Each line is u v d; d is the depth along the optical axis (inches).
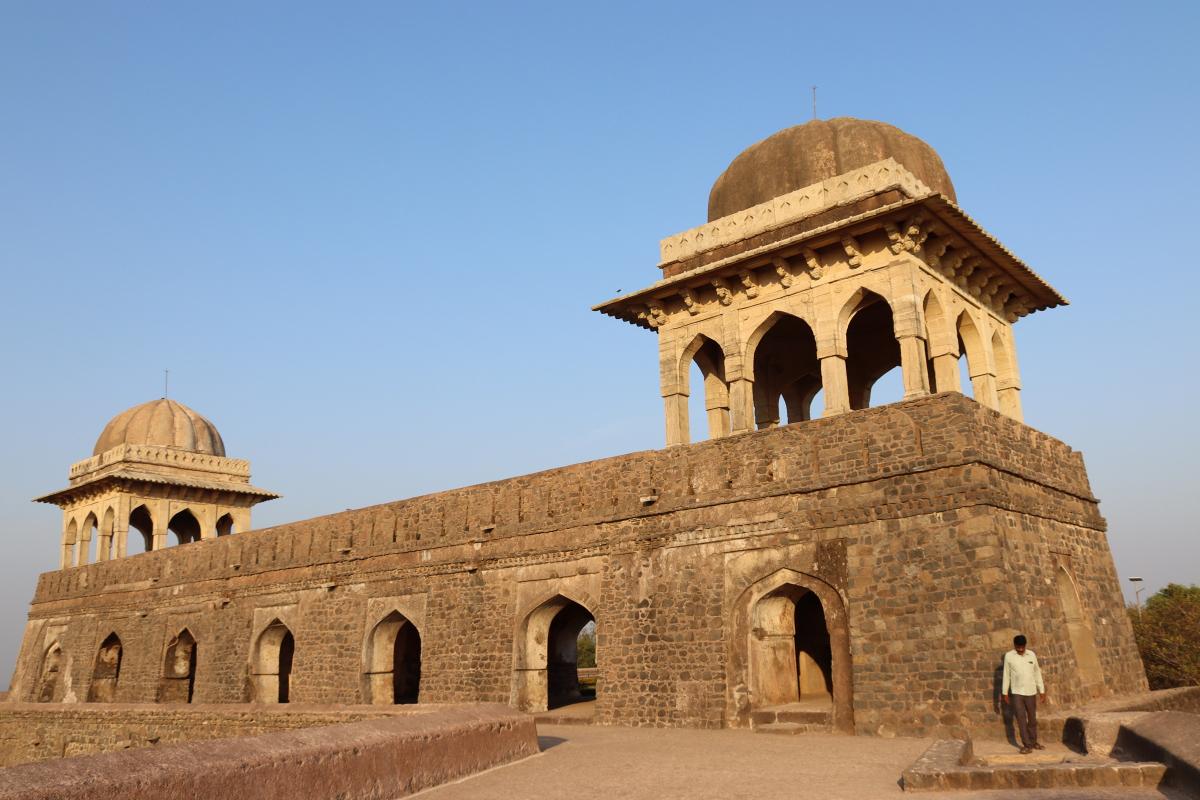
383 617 794.2
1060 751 382.3
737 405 647.8
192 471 1259.8
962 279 650.8
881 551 513.3
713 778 348.2
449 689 722.2
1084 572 595.8
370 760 315.9
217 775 251.4
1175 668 1177.4
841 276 620.1
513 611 697.6
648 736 518.3
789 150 690.8
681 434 676.7
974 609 473.4
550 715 655.8
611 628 628.4
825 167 670.5
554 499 696.4
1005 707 448.1
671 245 715.4
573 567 666.2
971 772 300.0
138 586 1080.2
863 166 639.1
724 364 687.7
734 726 550.0
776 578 553.0
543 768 393.1
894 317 589.9
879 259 603.8
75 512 1288.1
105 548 1210.6
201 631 975.6
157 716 812.6
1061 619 525.3
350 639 815.7
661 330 706.2
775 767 372.5
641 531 631.2
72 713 885.8
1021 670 391.9
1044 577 524.7
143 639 1048.8
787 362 791.1
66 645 1167.6
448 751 365.7
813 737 490.3
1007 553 486.3
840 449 546.9
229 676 925.8
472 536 742.5
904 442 521.3
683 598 595.5
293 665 858.8
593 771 377.7
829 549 533.6
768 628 574.6
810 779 338.0
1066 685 496.1
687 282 676.7
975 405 513.0
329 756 296.8
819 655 657.6
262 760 269.3
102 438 1307.8
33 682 1196.5
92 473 1259.8
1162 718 334.3
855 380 792.9
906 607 496.1
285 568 901.2
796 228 649.0
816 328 624.7
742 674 555.8
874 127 684.1
